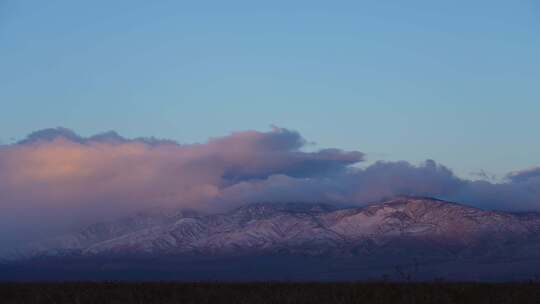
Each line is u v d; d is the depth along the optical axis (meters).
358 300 53.66
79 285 66.75
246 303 53.56
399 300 54.72
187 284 67.12
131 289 61.09
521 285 59.66
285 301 53.88
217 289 61.72
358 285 60.88
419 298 54.44
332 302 52.66
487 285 60.59
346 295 54.91
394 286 60.50
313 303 53.03
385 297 55.38
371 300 54.44
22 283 72.12
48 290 61.16
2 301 59.19
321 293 56.53
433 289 57.97
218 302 56.22
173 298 57.09
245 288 63.66
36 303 57.03
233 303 54.94
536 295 54.62
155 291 61.06
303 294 55.75
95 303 56.91
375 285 60.69
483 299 54.66
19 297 60.31
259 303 53.41
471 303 54.28
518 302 53.41
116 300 55.94
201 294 58.34
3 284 70.81
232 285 66.12
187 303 56.38
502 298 54.44
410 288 57.84
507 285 60.22
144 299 57.22
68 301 57.47
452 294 55.94
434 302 54.00
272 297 55.22
